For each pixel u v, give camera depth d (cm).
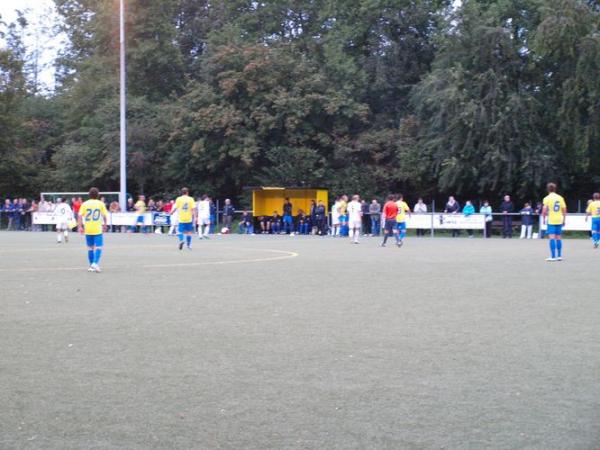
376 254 2569
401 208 3089
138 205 4644
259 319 1141
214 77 5362
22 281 1673
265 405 676
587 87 4281
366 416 643
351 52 5838
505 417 640
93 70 6150
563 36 4262
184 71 6284
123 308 1258
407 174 4953
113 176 5550
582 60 4250
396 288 1536
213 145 5253
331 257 2417
